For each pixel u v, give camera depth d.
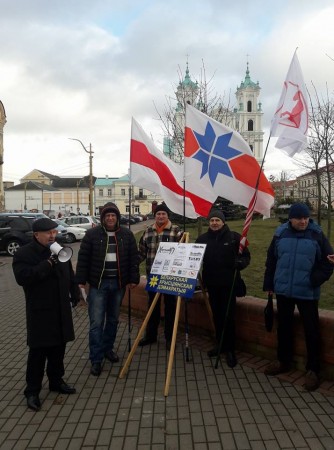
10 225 18.05
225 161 5.43
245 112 82.81
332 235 17.41
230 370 4.68
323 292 6.94
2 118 65.62
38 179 106.81
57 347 4.15
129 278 5.02
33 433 3.50
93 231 4.99
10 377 4.68
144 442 3.34
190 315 5.89
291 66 4.67
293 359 4.64
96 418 3.72
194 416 3.71
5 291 10.03
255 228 23.73
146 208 92.56
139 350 5.41
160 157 5.81
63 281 4.09
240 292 4.95
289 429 3.47
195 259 4.68
